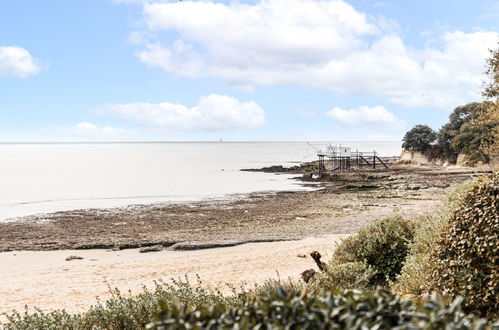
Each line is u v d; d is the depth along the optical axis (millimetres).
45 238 28797
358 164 98688
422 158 97312
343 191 51344
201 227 31734
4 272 20203
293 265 17484
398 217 11281
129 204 45094
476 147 73688
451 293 5840
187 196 51500
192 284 15453
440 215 8719
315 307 2508
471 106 85812
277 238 25672
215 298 7312
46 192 58750
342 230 27641
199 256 21391
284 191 54125
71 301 14656
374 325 2371
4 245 26766
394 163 103000
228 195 51594
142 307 6777
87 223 34281
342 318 2383
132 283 16859
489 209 5828
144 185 66812
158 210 40312
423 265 6895
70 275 18688
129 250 25359
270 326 2355
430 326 2211
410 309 2492
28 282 17594
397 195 45219
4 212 41000
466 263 5832
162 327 2375
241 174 88188
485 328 2229
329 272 9078
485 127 69812
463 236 5984
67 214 38875
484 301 5562
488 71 32406
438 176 61531
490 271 5637
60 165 132250
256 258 19500
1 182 74688
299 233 27266
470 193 6223
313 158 177375
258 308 2541
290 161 152750
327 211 36938
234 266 18188
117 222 34531
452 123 89812
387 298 2549
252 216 35938
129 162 149000
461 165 77750
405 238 10164
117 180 76875
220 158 180125
